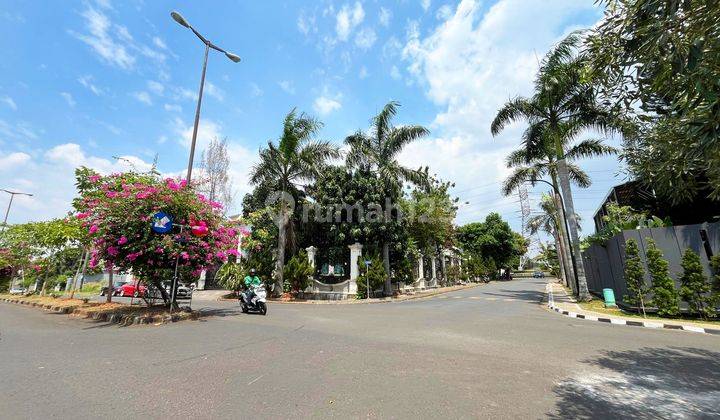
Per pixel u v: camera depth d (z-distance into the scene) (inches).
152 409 140.6
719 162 146.5
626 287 472.4
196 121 502.3
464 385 171.2
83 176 515.5
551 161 798.5
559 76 601.0
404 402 148.8
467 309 552.1
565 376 187.2
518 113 704.4
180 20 491.5
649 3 121.1
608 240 559.5
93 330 337.4
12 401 148.7
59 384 171.5
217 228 459.8
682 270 431.2
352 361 215.8
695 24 119.7
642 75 136.6
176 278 423.8
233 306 631.2
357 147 892.6
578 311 486.0
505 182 839.7
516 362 214.8
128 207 401.4
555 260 2165.4
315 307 616.4
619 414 139.1
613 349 253.4
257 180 886.4
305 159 816.3
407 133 877.2
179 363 210.8
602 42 158.1
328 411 139.0
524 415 136.8
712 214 562.6
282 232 829.2
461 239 2219.5
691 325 358.9
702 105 132.2
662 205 610.5
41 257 815.1
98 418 131.9
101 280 1316.4
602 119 603.5
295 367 202.2
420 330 335.6
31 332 327.0
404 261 942.4
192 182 484.1
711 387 171.2
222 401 149.5
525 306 602.2
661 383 176.9
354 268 836.6
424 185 893.2
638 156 239.8
